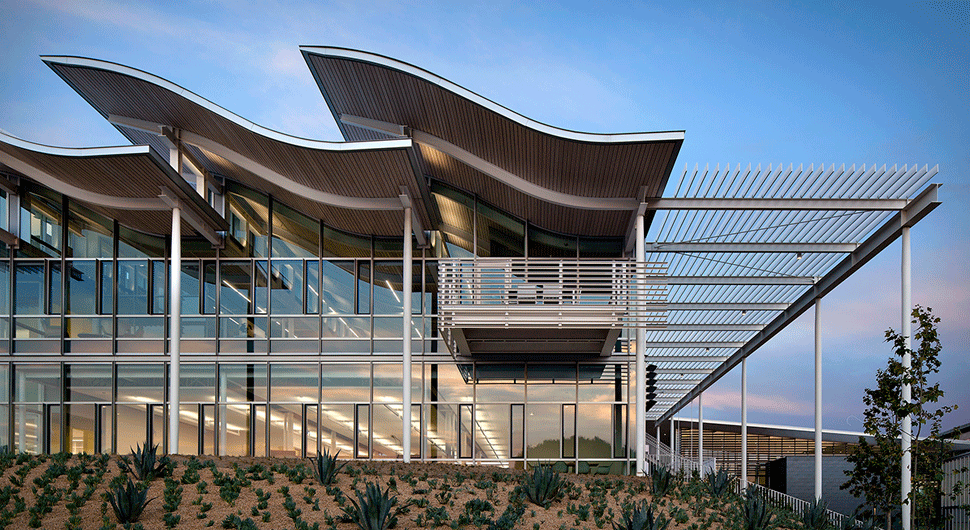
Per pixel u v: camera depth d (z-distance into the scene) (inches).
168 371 801.6
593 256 778.2
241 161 730.8
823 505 467.8
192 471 404.5
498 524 329.7
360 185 690.8
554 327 629.9
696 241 734.5
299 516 334.6
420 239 791.1
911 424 614.9
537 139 597.9
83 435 794.8
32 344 808.3
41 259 820.6
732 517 426.9
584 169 625.9
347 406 784.9
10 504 334.3
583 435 773.9
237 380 794.2
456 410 778.8
